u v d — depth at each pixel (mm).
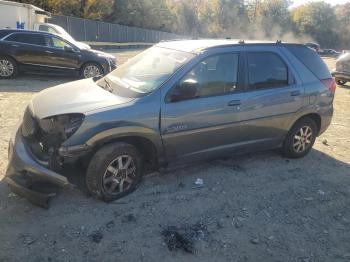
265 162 5863
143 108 4289
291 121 5680
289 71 5586
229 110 4926
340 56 15305
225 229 4012
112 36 43281
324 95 5941
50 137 4004
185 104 4566
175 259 3498
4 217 3922
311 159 6188
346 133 7934
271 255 3650
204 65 4785
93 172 4141
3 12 17984
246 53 5176
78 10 43500
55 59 12430
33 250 3471
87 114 4023
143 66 5074
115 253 3518
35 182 3963
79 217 4020
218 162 5695
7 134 6293
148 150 4594
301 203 4691
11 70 12102
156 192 4641
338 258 3678
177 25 71938
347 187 5250
